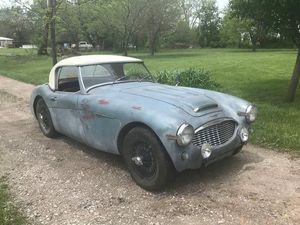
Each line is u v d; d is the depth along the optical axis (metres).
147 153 4.62
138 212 4.21
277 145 6.15
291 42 9.72
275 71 18.31
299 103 9.61
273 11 8.90
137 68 6.36
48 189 4.88
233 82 14.31
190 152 4.39
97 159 5.88
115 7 36.06
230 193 4.55
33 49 42.12
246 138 5.05
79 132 5.79
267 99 10.34
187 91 5.38
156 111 4.54
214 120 4.64
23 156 6.16
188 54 42.53
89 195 4.66
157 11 39.81
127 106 4.84
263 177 4.97
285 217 3.98
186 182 4.89
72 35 43.00
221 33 70.25
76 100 5.70
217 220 3.97
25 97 12.11
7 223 4.02
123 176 5.18
